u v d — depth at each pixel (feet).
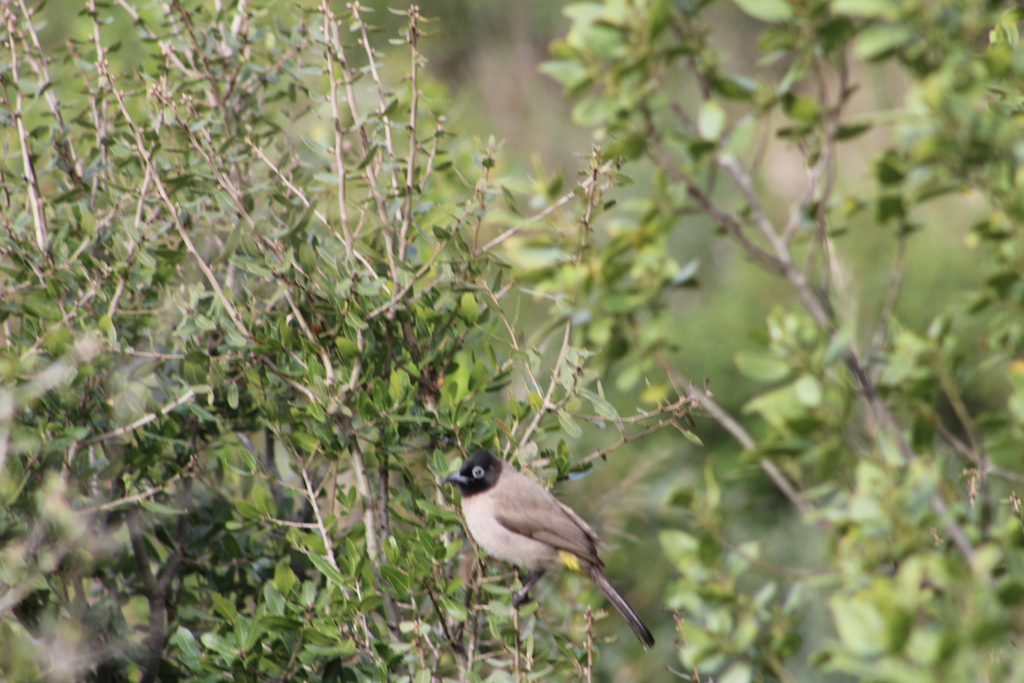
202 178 34.32
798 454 20.16
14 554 27.04
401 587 28.60
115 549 33.06
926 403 21.07
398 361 33.42
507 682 28.84
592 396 31.12
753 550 20.92
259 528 34.78
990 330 23.70
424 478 34.71
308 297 31.55
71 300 33.45
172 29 39.01
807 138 23.30
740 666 20.31
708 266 93.86
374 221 34.06
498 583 35.14
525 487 32.86
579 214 28.96
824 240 23.25
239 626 29.30
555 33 104.37
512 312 48.34
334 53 33.06
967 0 20.98
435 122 37.37
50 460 30.48
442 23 103.24
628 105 21.50
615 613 57.26
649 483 62.49
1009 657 19.35
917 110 21.13
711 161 22.62
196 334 33.32
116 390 32.07
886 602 16.80
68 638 29.25
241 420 35.04
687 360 83.35
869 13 19.93
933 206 86.79
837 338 20.11
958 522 20.01
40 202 32.55
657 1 20.66
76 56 37.60
